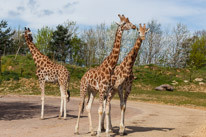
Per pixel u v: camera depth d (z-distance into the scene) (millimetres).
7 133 8141
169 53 60000
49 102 20781
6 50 48562
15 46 53875
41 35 55531
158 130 9320
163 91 35406
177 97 28969
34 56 12258
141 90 35594
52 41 51344
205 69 58844
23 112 14117
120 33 7938
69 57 54844
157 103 23562
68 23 52750
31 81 34406
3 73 35406
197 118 13453
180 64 60812
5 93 28250
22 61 42750
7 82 32812
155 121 11891
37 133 8211
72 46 52656
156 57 60438
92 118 12328
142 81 41312
